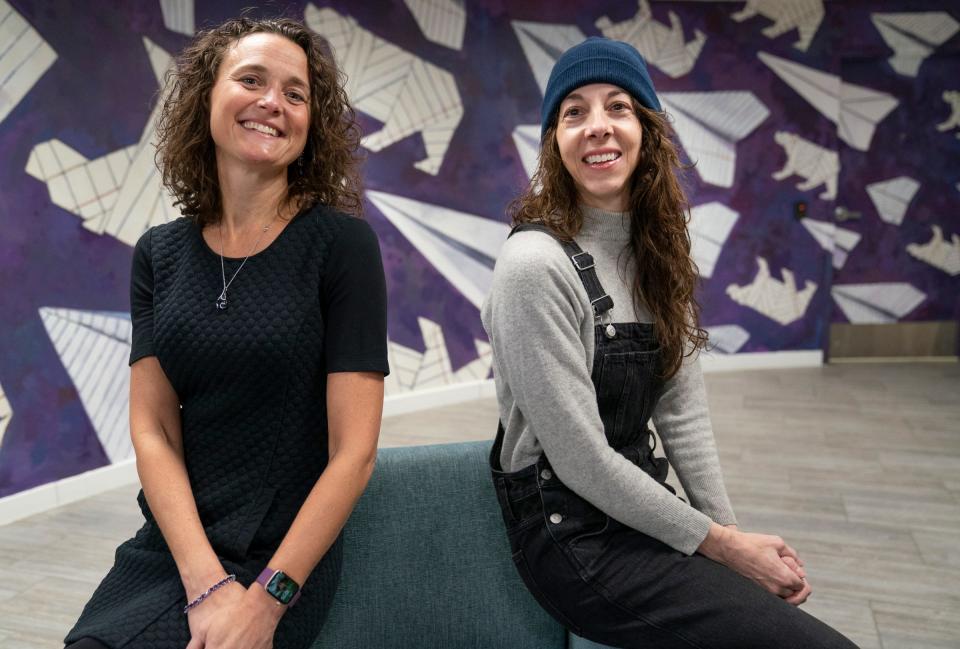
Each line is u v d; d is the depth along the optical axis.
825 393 5.21
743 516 3.09
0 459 3.14
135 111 3.53
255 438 1.25
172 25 3.66
